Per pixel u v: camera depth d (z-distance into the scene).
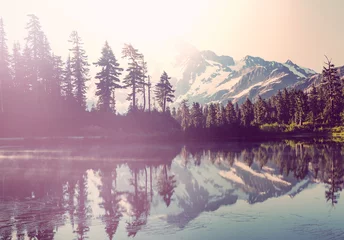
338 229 11.31
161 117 63.94
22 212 13.94
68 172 24.14
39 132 50.25
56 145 44.59
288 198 15.96
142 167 26.55
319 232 11.08
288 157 31.81
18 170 24.92
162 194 17.31
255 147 44.06
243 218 12.88
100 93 60.53
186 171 24.62
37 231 11.69
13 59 65.25
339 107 91.44
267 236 10.82
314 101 108.75
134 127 56.75
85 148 41.91
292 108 112.25
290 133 76.56
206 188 18.70
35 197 16.64
